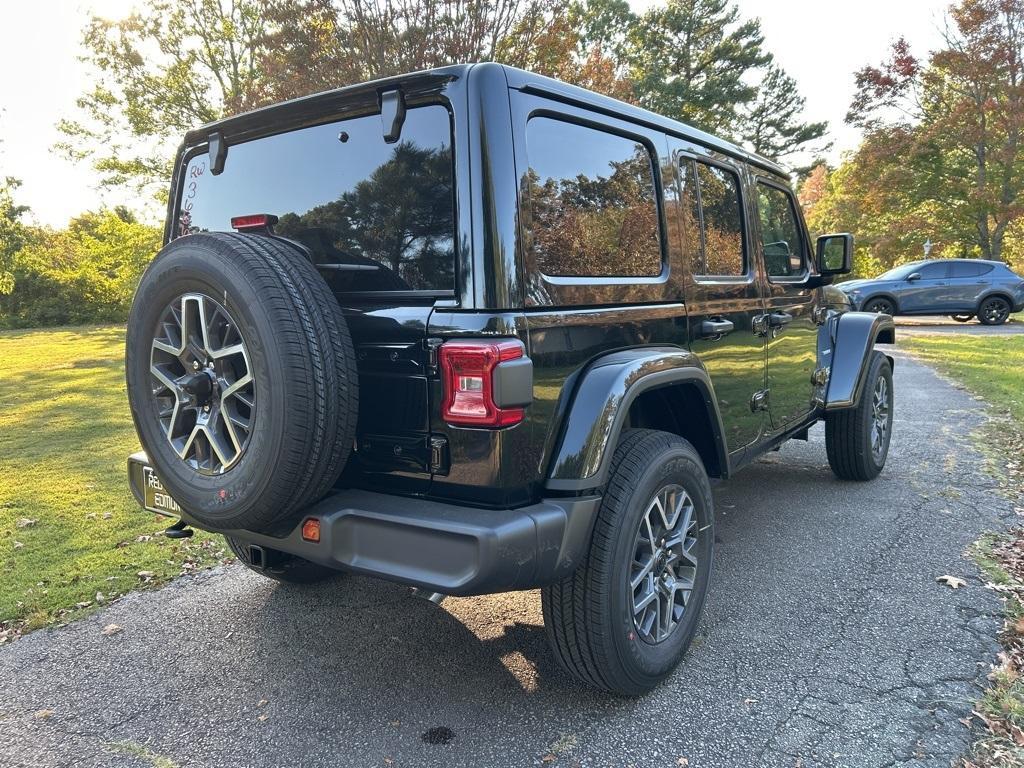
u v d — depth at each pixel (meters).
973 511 4.33
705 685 2.54
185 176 2.93
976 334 15.12
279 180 2.53
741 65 31.09
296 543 2.17
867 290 17.36
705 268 3.03
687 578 2.67
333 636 2.99
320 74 11.30
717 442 2.89
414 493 2.15
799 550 3.77
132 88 20.70
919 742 2.19
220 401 2.09
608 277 2.40
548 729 2.31
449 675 2.66
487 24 10.49
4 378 11.63
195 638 2.99
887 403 5.13
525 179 2.08
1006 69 22.94
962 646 2.75
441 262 2.08
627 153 2.57
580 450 2.12
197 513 2.15
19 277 28.03
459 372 1.97
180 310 2.16
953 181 24.53
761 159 3.69
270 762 2.18
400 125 2.16
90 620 3.17
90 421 7.90
